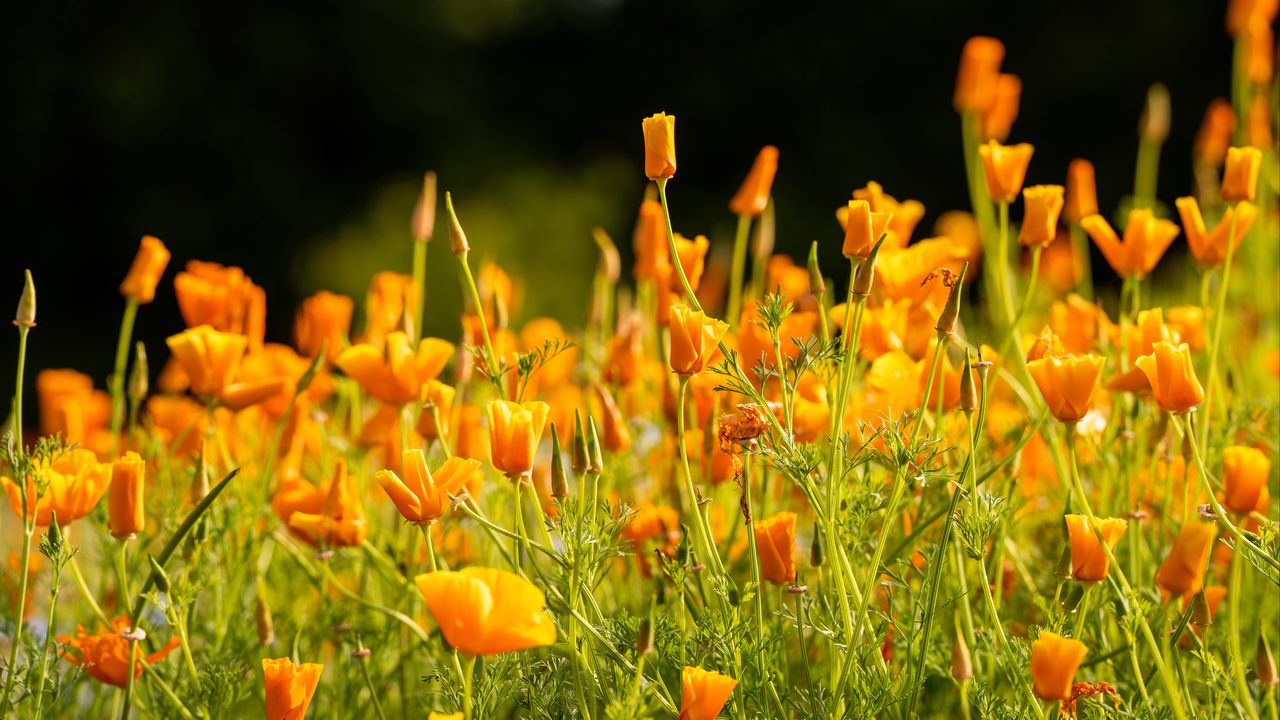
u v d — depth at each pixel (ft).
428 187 8.65
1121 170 41.63
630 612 8.30
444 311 28.76
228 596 8.33
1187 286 11.75
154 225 44.70
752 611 7.95
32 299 7.93
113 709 8.33
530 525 8.60
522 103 52.54
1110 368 8.51
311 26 47.91
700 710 7.55
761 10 51.34
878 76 47.78
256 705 8.37
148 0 45.42
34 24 44.32
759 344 8.13
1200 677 8.02
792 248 41.60
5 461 7.94
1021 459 8.54
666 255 8.72
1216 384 8.46
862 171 46.55
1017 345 8.53
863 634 7.82
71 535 8.55
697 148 50.44
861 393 8.40
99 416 9.18
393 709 8.41
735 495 8.42
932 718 8.13
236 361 8.39
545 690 7.82
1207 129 11.91
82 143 44.96
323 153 49.03
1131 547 8.09
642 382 8.84
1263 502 7.82
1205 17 41.19
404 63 49.57
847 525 7.88
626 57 52.60
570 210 32.65
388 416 8.62
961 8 46.16
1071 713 7.79
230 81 46.55
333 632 8.23
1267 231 10.92
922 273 8.23
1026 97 44.04
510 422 7.69
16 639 7.80
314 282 32.60
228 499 8.41
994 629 7.90
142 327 44.96
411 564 8.20
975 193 10.06
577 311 26.96
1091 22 44.16
